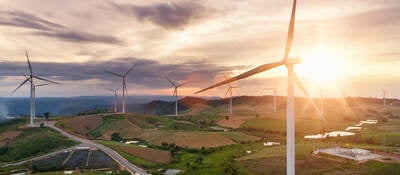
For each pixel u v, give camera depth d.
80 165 127.19
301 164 108.44
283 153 138.88
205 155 154.25
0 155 161.88
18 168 127.75
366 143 160.50
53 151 156.75
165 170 122.56
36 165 127.94
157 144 186.88
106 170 120.31
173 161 139.50
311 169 101.69
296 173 98.38
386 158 108.94
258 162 121.56
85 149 155.88
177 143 186.00
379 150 129.38
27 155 157.50
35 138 187.62
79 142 175.50
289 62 59.59
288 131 58.69
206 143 187.62
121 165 128.00
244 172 106.50
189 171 117.00
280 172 103.75
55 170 121.56
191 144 183.75
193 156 152.00
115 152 150.75
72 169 122.19
